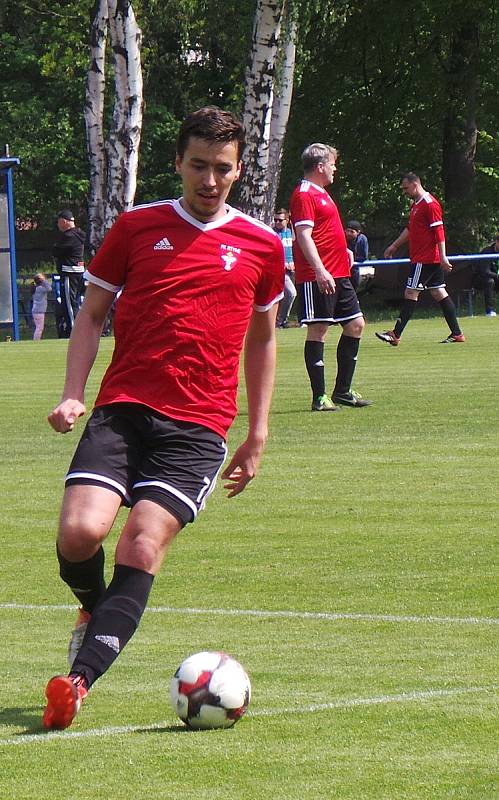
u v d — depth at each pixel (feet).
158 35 463.01
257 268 54.80
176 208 54.44
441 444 125.08
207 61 516.73
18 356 243.60
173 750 46.09
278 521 93.20
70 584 52.75
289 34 338.95
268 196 350.64
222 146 53.06
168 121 517.14
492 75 426.10
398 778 42.83
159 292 53.16
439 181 458.91
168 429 52.29
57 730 48.78
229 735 47.83
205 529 90.94
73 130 534.37
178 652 61.11
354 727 48.57
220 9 385.09
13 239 313.53
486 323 296.92
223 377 53.78
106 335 299.38
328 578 76.28
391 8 415.85
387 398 158.20
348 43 432.25
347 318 149.38
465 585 73.92
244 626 65.87
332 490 104.22
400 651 60.39
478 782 42.37
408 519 92.84
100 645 49.26
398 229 480.23
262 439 57.93
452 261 356.38
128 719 50.24
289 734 47.83
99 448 51.44
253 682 55.42
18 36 544.21
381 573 77.30
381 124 444.55
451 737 47.16
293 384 176.86
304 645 61.87
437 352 217.36
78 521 49.80
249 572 78.13
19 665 59.00
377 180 455.22
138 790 42.06
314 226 145.59
